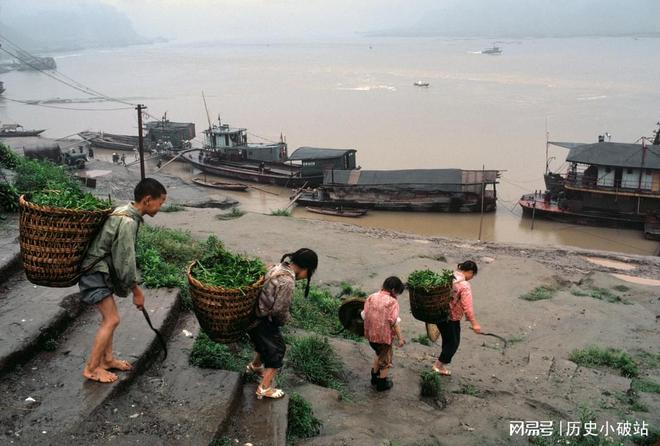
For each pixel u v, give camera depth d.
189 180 45.91
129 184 41.72
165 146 54.78
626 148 33.06
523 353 10.03
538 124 62.31
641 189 31.80
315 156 42.12
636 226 31.94
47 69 175.50
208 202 37.72
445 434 6.30
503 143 53.97
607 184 32.78
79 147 46.91
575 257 23.28
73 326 6.40
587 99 80.12
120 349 5.87
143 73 160.25
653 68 130.12
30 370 5.44
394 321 6.84
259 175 44.09
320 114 75.94
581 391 8.30
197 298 4.96
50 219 4.37
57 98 101.12
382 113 74.62
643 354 10.52
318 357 7.46
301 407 5.78
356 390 7.23
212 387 5.57
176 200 38.00
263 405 5.59
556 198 35.72
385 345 6.95
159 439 4.73
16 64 182.00
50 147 43.47
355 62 186.25
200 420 5.02
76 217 4.45
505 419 6.96
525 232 31.89
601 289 15.86
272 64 186.38
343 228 24.09
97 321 6.55
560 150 50.38
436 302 7.35
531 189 40.41
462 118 68.19
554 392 8.22
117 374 5.41
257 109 82.75
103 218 4.68
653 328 12.03
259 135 62.44
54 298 6.63
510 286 15.32
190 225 21.44
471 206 35.31
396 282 6.91
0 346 5.48
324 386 7.08
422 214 35.84
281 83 118.88
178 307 7.38
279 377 6.67
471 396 7.61
